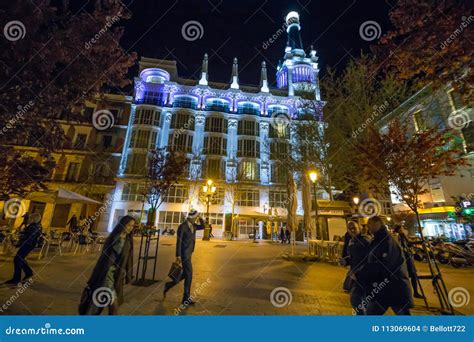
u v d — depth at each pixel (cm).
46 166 473
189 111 3700
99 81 475
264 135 3838
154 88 3766
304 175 1248
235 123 3850
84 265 805
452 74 436
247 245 1917
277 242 2505
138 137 3409
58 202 1212
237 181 3434
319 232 1252
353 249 361
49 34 396
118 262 338
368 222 336
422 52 424
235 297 513
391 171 629
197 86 3847
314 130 1766
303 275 748
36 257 948
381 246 315
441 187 2069
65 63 425
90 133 3338
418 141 606
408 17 414
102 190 3147
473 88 430
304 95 1961
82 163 3206
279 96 4050
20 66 372
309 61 4475
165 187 2006
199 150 3553
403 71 480
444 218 1961
